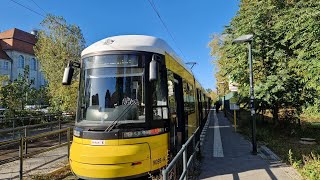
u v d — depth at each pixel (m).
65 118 23.78
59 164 8.88
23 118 17.19
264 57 14.74
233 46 15.27
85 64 7.05
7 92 19.08
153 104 6.79
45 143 13.43
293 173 7.38
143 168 6.36
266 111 18.03
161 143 6.88
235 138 14.49
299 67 12.29
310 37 10.09
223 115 37.97
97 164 6.18
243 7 16.38
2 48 58.91
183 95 9.33
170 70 7.91
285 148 11.17
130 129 6.39
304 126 16.50
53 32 31.19
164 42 7.96
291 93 14.09
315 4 10.51
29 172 7.91
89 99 6.78
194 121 12.57
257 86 14.25
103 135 6.32
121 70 6.75
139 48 6.88
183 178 5.29
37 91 24.39
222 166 8.40
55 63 30.62
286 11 13.80
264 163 8.63
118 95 6.64
